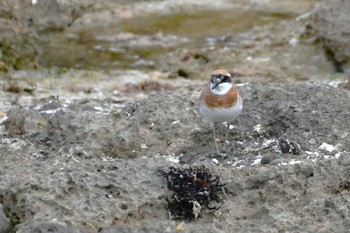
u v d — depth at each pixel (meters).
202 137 11.96
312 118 12.07
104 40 19.84
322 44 18.14
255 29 20.67
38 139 12.10
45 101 15.32
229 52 18.62
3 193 10.13
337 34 17.38
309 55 18.31
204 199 9.86
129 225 9.21
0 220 9.61
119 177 10.27
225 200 9.95
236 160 11.29
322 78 17.14
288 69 17.72
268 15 22.00
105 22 21.11
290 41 19.25
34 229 9.16
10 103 15.17
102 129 12.09
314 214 9.56
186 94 13.04
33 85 16.42
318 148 11.27
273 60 18.22
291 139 11.56
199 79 17.34
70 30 20.39
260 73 17.42
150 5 22.64
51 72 17.42
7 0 16.62
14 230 9.69
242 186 10.14
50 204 9.77
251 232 9.26
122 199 9.87
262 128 12.05
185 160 11.42
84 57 18.61
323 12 17.94
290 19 21.55
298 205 9.76
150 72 17.72
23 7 16.89
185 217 9.80
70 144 11.88
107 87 16.52
